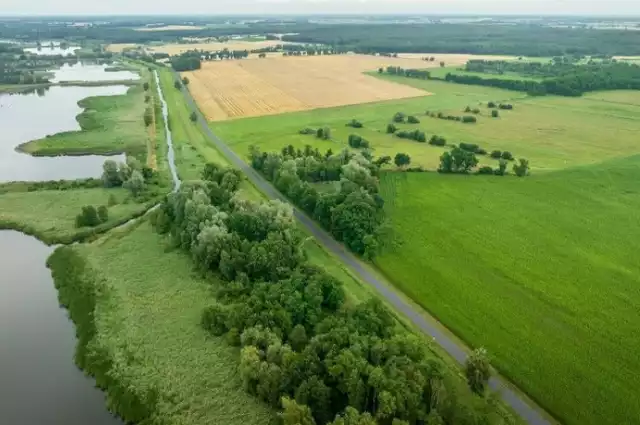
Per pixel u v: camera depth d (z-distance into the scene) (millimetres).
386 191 123688
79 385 66688
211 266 90625
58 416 61844
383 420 53500
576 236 101812
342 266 91250
